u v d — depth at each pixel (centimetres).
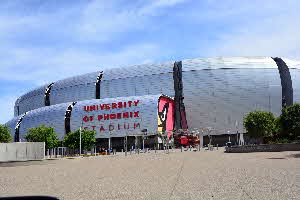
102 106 14362
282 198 812
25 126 15800
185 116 15462
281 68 16188
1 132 9394
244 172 1630
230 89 15200
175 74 16138
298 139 5722
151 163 3075
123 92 16588
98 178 1691
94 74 17925
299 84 15525
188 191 1027
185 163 2797
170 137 12656
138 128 13700
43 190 1223
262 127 8469
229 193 941
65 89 18112
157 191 1067
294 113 5650
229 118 15025
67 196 1027
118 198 948
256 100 15138
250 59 15825
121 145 14212
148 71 16575
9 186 1423
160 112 14100
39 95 19200
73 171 2402
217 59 15812
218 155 4538
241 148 5588
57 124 14888
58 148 10581
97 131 14125
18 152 4666
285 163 2180
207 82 15350
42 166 3616
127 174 1873
